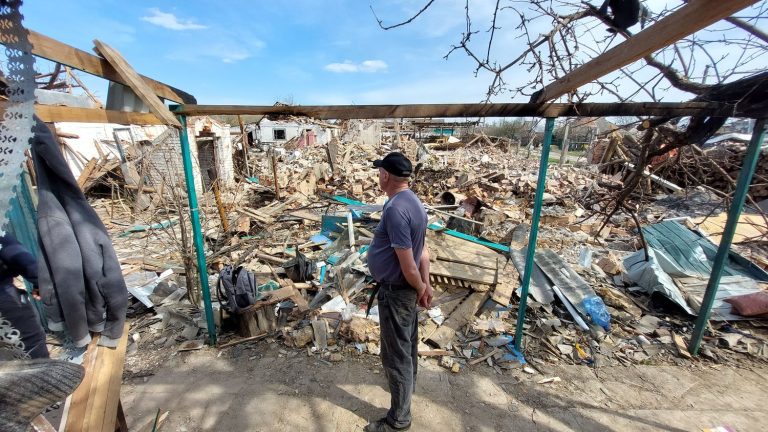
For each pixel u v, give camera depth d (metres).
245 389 2.82
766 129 2.62
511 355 3.30
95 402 1.67
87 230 1.67
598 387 2.94
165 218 8.14
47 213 1.55
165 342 3.46
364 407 2.65
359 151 19.16
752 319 3.82
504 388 2.90
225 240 7.06
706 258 4.91
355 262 4.78
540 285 4.34
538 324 3.74
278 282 4.73
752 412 2.65
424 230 2.11
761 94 2.34
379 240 2.20
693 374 3.11
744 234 6.18
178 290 4.41
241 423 2.49
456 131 31.59
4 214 1.11
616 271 5.08
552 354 3.38
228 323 3.62
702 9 1.07
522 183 12.30
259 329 3.46
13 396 0.93
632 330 3.77
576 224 8.30
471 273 4.38
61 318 1.72
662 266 4.71
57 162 1.55
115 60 1.94
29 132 1.14
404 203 2.02
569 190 11.59
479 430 2.48
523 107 2.55
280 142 26.30
